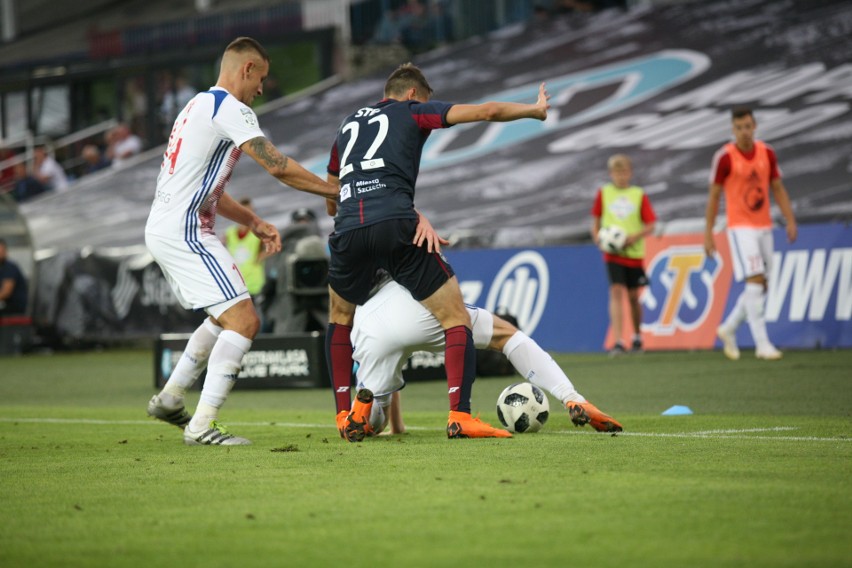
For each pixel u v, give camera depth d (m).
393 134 20.41
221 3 96.69
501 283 51.69
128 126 95.62
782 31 73.50
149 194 80.56
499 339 21.66
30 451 20.08
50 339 65.69
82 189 84.44
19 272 64.06
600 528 11.78
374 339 20.64
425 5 89.12
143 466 17.52
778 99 65.19
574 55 79.31
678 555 10.56
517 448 18.55
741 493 13.72
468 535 11.56
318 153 76.00
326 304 38.53
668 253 47.94
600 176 62.00
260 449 19.66
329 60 89.25
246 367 37.75
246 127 20.58
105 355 62.09
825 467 15.92
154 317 62.25
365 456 18.03
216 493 14.56
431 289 20.23
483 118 19.86
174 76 94.31
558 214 57.72
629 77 74.00
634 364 40.66
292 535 11.77
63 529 12.41
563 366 41.06
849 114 60.75
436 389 35.31
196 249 20.95
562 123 70.44
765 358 40.25
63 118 100.31
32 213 80.56
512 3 88.06
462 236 54.59
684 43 76.19
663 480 14.79
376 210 20.09
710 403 27.52
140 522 12.70
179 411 22.33
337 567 10.34
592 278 49.31
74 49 101.00
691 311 46.97
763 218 39.47
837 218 46.75
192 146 20.80
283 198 70.44
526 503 13.23
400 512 12.86
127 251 63.53
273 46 91.38
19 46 104.12
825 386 30.73
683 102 68.75
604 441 19.44
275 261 42.38
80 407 32.25
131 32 97.81
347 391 21.45
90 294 64.88
